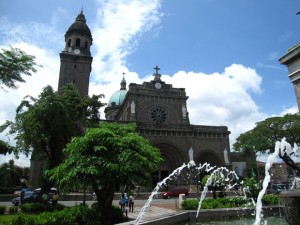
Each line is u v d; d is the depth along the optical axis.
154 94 54.22
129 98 53.25
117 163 15.25
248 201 22.25
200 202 20.45
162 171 49.53
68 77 52.69
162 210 24.02
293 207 6.85
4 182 53.41
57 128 24.88
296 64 8.56
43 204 21.66
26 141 25.39
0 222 13.27
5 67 13.89
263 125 47.91
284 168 52.88
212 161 52.19
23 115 25.56
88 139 15.57
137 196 39.66
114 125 18.59
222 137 53.22
